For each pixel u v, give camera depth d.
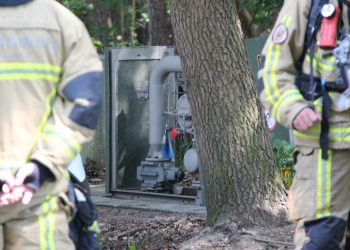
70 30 5.14
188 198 12.72
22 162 4.98
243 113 10.07
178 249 9.79
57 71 5.11
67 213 5.22
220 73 10.04
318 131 5.87
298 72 6.06
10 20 5.05
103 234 10.91
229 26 10.09
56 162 4.92
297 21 5.98
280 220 9.98
